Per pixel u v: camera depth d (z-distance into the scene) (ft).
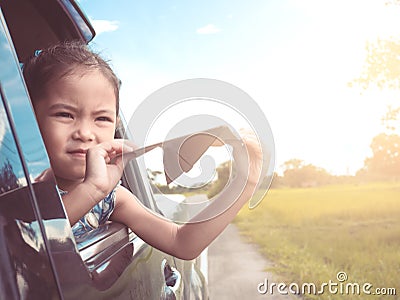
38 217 3.49
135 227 6.05
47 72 5.16
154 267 6.47
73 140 5.17
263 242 44.16
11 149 3.45
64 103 5.15
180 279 7.82
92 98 5.22
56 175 5.26
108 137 5.38
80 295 3.77
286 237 48.55
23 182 3.46
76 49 5.46
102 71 5.33
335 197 91.50
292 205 87.56
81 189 4.88
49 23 6.52
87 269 4.09
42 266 3.37
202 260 10.84
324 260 35.14
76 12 6.45
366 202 72.95
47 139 5.17
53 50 5.37
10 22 6.51
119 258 5.16
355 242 41.42
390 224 55.26
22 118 3.63
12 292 3.07
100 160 5.03
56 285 3.45
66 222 3.84
